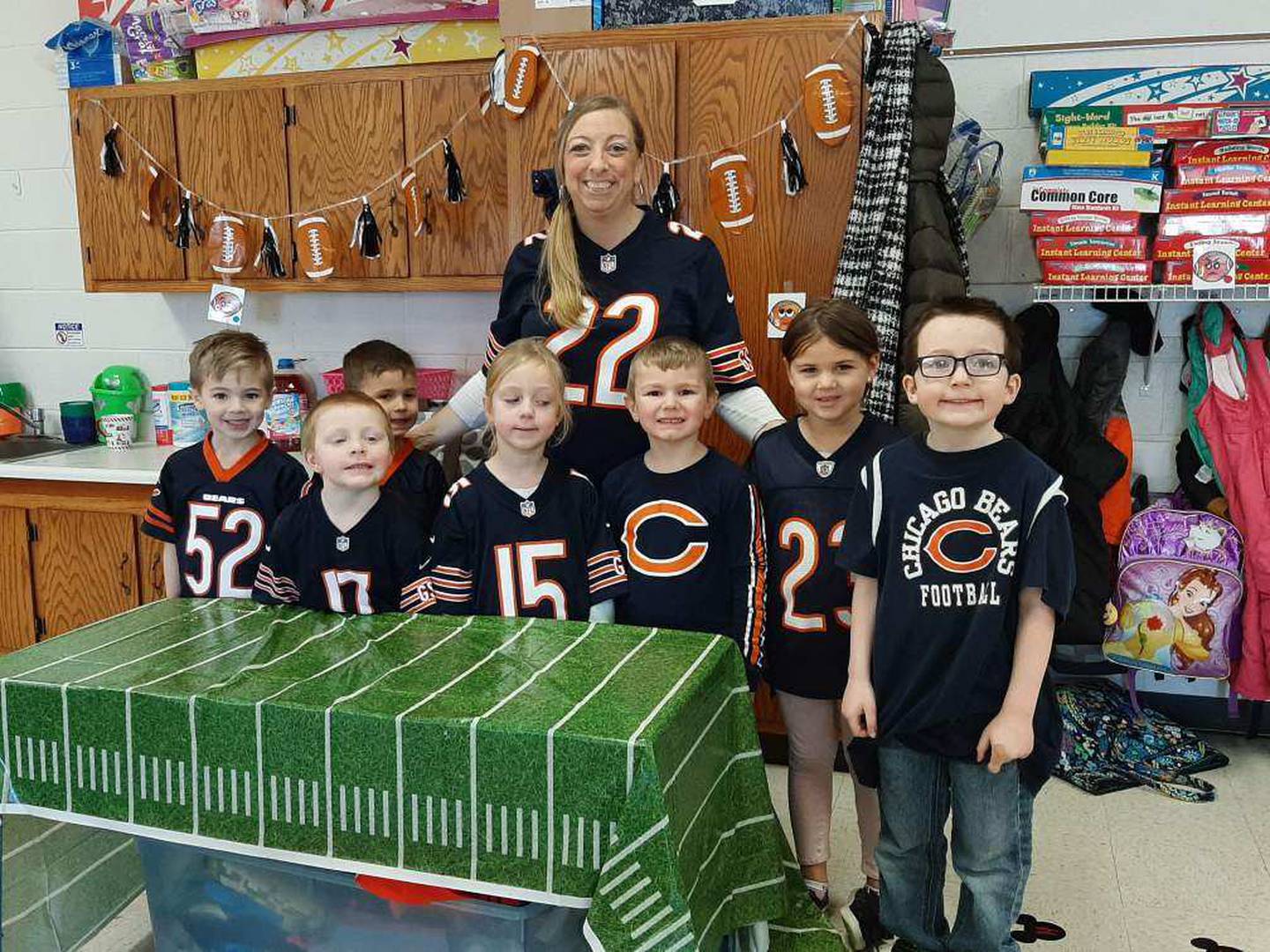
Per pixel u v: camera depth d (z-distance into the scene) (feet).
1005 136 9.70
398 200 9.96
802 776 6.81
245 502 6.87
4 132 11.91
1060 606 5.12
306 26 9.91
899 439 6.44
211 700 4.67
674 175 8.57
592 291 6.60
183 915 5.64
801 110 8.29
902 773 5.69
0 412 11.73
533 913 4.79
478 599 6.21
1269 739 9.80
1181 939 6.70
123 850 6.16
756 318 8.64
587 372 6.63
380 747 4.47
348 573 6.11
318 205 10.14
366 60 9.91
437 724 4.38
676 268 6.61
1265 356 9.32
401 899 4.95
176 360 11.96
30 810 5.08
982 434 5.30
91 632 5.69
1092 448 9.27
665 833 4.10
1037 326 9.52
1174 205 8.59
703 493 6.31
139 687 4.81
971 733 5.39
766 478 6.60
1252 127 8.32
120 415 11.30
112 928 6.96
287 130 10.08
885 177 8.15
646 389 6.16
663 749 4.25
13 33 11.67
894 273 8.22
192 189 10.42
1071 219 8.78
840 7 8.40
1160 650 9.34
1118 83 9.12
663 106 8.48
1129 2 9.27
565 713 4.42
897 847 5.80
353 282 10.20
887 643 5.51
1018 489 5.20
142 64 10.53
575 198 6.46
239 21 10.03
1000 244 9.87
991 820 5.43
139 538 10.06
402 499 6.53
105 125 10.48
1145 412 9.87
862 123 8.26
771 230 8.50
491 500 6.15
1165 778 8.90
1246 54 9.14
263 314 11.64
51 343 12.30
